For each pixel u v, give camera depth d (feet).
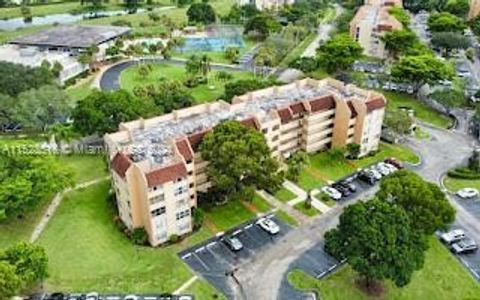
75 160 433.07
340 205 378.73
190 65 645.51
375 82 638.53
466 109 560.61
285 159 432.66
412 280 305.12
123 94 469.57
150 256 317.83
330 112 439.63
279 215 364.99
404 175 328.29
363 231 274.98
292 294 293.02
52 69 620.49
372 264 272.51
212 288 294.87
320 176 417.08
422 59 577.84
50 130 461.78
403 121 465.88
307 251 329.31
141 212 326.65
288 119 415.03
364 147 449.48
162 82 602.85
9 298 265.75
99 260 312.71
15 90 516.32
